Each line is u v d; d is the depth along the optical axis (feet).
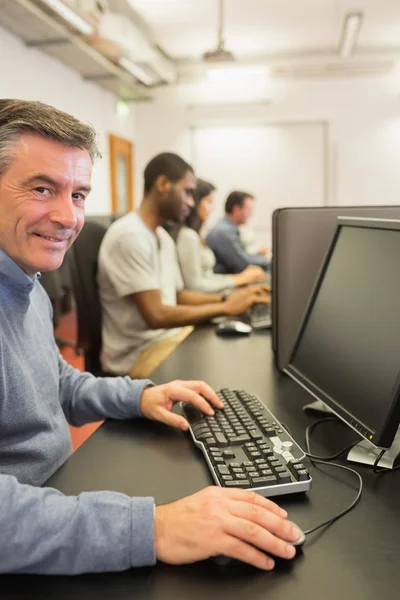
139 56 14.66
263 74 18.85
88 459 2.53
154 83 18.11
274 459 2.28
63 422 2.90
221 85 20.83
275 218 4.05
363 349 2.58
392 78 19.83
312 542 1.84
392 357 2.33
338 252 3.16
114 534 1.73
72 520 1.74
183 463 2.47
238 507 1.79
